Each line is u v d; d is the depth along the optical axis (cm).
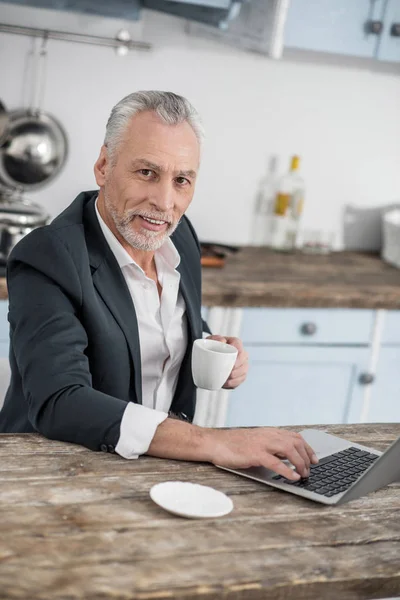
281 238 353
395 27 304
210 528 128
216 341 170
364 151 364
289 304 294
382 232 374
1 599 105
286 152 353
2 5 302
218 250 332
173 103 174
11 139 310
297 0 290
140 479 142
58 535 121
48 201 322
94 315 173
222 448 150
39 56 309
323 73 350
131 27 319
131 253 190
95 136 323
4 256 271
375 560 125
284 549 125
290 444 151
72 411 153
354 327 307
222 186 347
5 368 196
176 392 201
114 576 112
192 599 112
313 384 308
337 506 141
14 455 146
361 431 180
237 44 291
